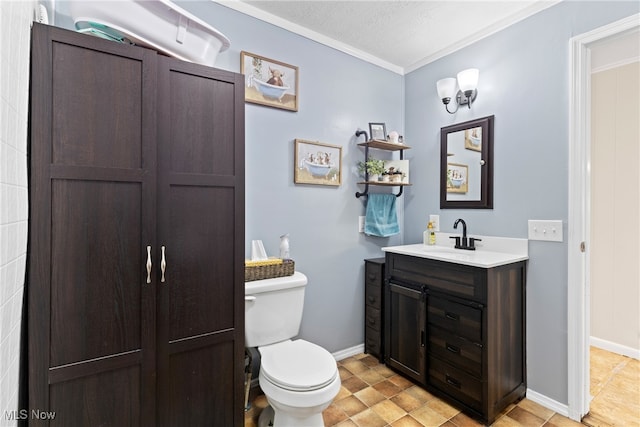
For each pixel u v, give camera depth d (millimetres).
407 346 2094
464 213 2283
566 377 1736
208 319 1339
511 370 1805
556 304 1781
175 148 1258
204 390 1335
